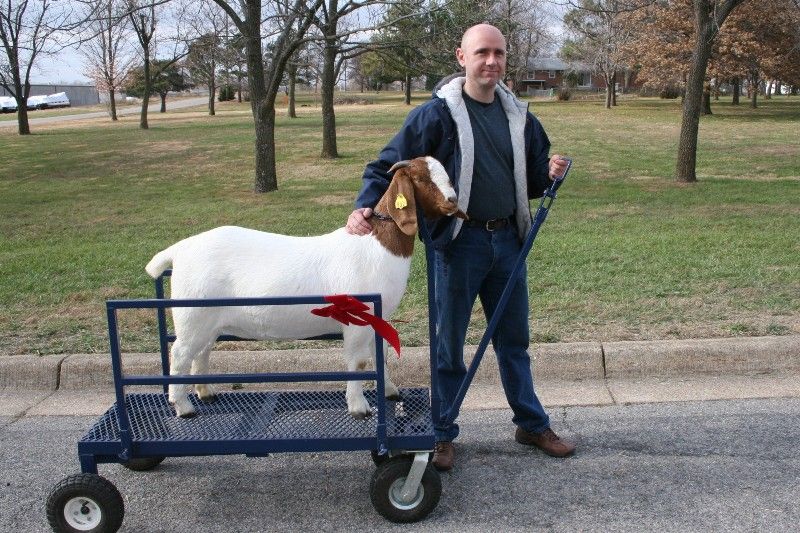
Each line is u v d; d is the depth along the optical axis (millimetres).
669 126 31281
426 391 4273
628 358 5340
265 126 15953
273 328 3873
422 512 3611
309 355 5492
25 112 33562
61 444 4613
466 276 4039
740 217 11227
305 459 4367
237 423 3848
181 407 3949
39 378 5504
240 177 18938
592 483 3938
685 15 36500
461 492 3900
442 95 3881
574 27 44750
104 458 3650
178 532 3623
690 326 5824
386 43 14664
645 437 4426
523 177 4027
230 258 3840
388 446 3576
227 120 38812
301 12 14422
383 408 3543
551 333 5773
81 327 6398
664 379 5277
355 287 3791
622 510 3662
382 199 3859
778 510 3604
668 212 12094
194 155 23359
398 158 3887
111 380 5504
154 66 46625
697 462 4105
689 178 15953
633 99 57594
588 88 74062
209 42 15688
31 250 10094
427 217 3760
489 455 4305
